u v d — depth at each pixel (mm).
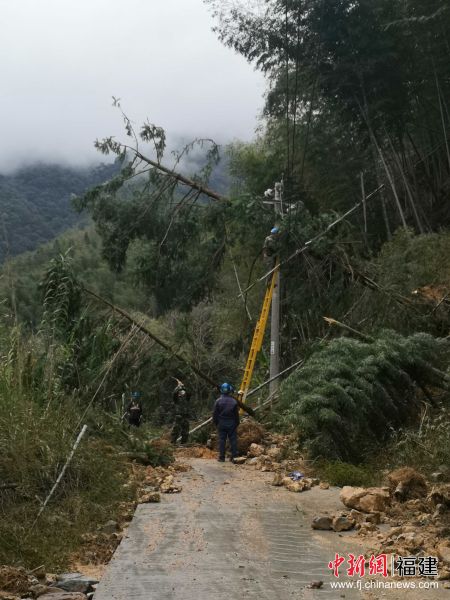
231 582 5457
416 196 23188
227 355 25578
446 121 23266
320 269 18141
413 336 13523
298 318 18344
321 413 11422
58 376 10836
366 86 23125
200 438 15633
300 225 17938
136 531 7059
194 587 5340
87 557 6395
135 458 10852
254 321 23328
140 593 5215
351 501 7992
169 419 17594
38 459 8273
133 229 20797
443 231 19688
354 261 18469
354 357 12859
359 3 21969
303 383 12195
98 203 20766
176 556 6172
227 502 8555
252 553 6285
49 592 5312
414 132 24812
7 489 7523
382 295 17141
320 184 24859
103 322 15398
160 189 20688
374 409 12125
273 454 11977
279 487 9688
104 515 7715
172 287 21609
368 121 22609
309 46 22891
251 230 19359
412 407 12945
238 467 11703
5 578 5492
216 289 23109
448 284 17062
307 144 24656
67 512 7496
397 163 23016
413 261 17969
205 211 20375
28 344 10320
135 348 15602
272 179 26562
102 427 10875
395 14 22188
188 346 21438
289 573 5715
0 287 10164
